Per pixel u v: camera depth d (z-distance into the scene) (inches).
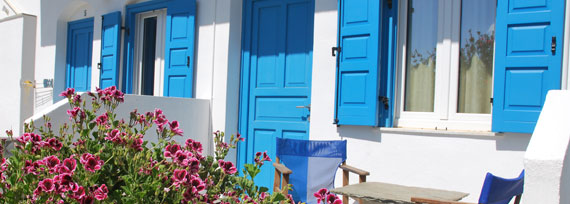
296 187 165.8
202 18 235.5
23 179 103.4
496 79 146.5
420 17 174.7
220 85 225.6
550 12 138.9
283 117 213.2
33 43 326.6
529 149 100.5
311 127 192.7
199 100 224.4
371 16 171.8
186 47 238.4
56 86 325.1
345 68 178.1
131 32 271.3
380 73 174.9
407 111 176.9
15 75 328.2
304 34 207.0
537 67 141.0
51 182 91.5
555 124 104.3
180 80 241.1
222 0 227.1
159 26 261.1
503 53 145.6
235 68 227.3
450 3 166.9
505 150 147.5
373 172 174.9
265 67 220.7
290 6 212.4
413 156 165.6
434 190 134.3
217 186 108.8
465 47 165.2
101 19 286.4
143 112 200.2
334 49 181.0
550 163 95.0
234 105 227.5
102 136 123.9
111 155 112.9
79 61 318.7
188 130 218.8
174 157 102.7
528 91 141.5
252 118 224.1
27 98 323.6
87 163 95.2
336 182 184.7
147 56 267.3
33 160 112.1
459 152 156.3
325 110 188.7
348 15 177.6
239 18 228.4
